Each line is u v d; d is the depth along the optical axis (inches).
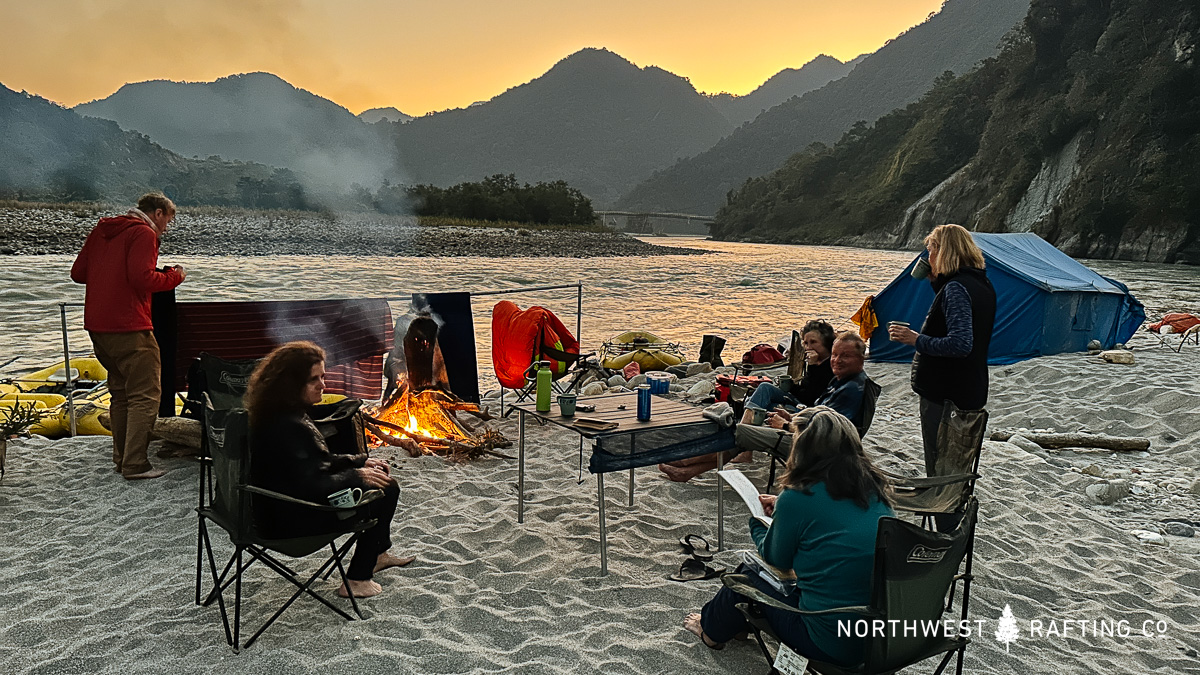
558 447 253.9
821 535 113.3
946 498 133.0
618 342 457.4
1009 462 250.1
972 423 146.6
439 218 3718.0
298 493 130.3
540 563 166.7
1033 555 181.0
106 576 153.5
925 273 188.2
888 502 117.2
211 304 236.8
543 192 4335.6
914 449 269.1
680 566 167.3
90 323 201.6
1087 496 226.8
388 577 156.6
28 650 126.0
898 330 179.9
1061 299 432.1
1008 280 434.9
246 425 124.0
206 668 121.0
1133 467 258.4
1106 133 3080.7
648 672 125.6
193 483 205.9
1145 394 330.6
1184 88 2842.0
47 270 942.4
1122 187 2832.2
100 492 199.0
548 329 308.0
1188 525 203.6
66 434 260.1
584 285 1181.1
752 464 237.6
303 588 134.1
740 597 126.6
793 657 115.0
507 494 208.2
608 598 151.1
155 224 208.8
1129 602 159.8
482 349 506.0
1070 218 2987.2
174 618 137.0
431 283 1090.1
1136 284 1400.1
